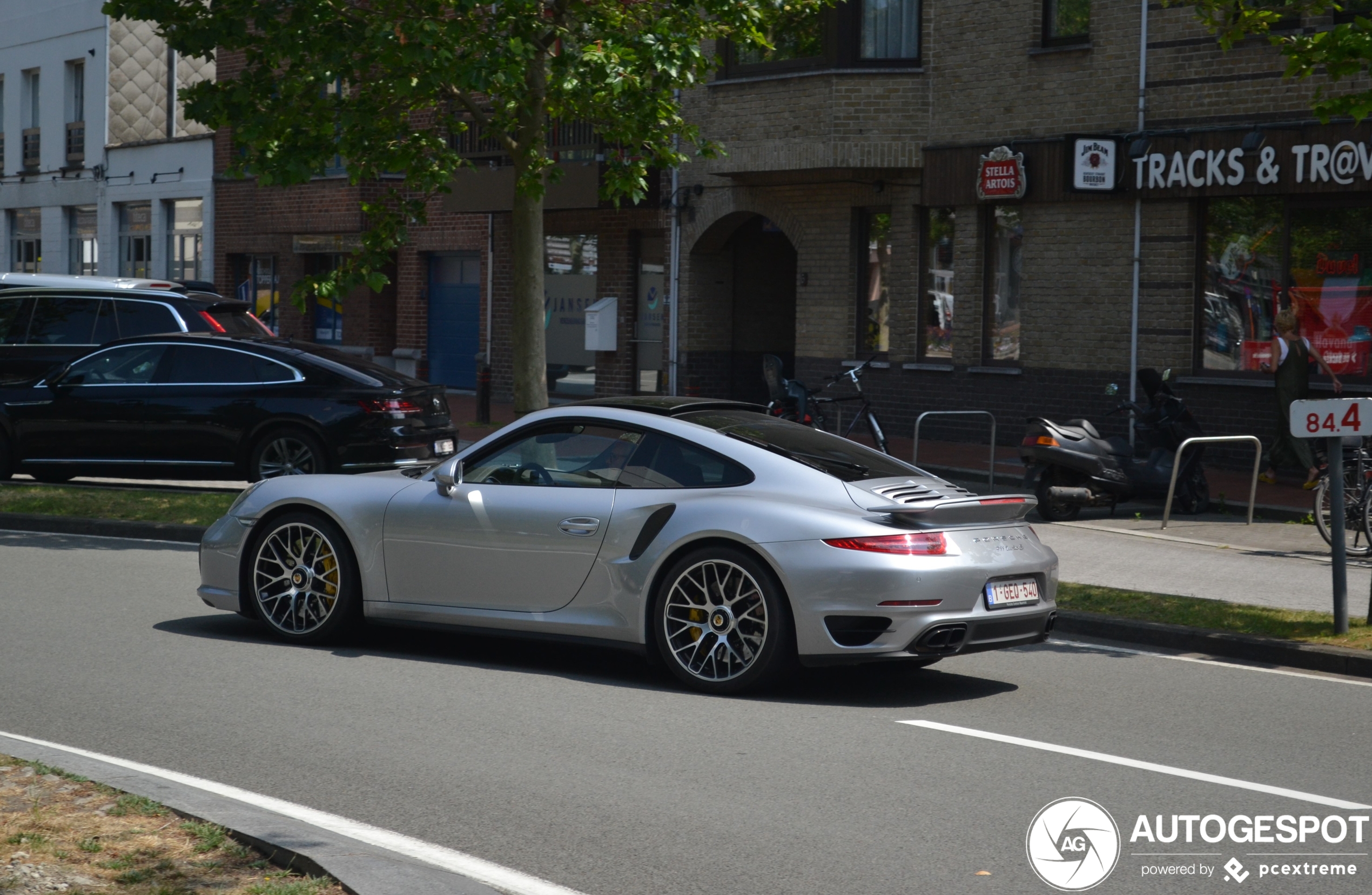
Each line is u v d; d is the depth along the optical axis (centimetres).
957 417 2158
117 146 3806
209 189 3550
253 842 479
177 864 460
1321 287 1811
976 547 745
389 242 1559
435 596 828
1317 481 1631
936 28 2142
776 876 485
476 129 2742
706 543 755
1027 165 2039
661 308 2611
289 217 3262
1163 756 647
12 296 1789
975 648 743
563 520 788
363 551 845
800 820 545
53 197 4034
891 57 2169
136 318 1759
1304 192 1781
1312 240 1816
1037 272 2058
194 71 3606
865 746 655
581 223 2711
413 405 1523
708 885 476
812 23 2230
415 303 3083
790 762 625
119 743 643
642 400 839
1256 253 1862
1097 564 1208
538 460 817
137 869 454
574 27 1496
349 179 1490
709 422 803
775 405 1864
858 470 778
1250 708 752
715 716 707
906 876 488
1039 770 621
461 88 1395
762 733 675
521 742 654
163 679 769
